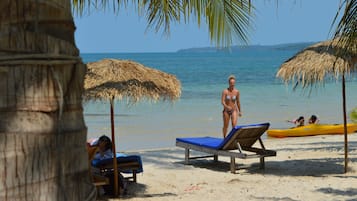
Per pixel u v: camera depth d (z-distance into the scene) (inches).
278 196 285.3
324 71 317.7
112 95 268.5
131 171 328.8
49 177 76.4
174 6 197.9
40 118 75.9
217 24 189.0
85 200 81.7
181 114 907.4
